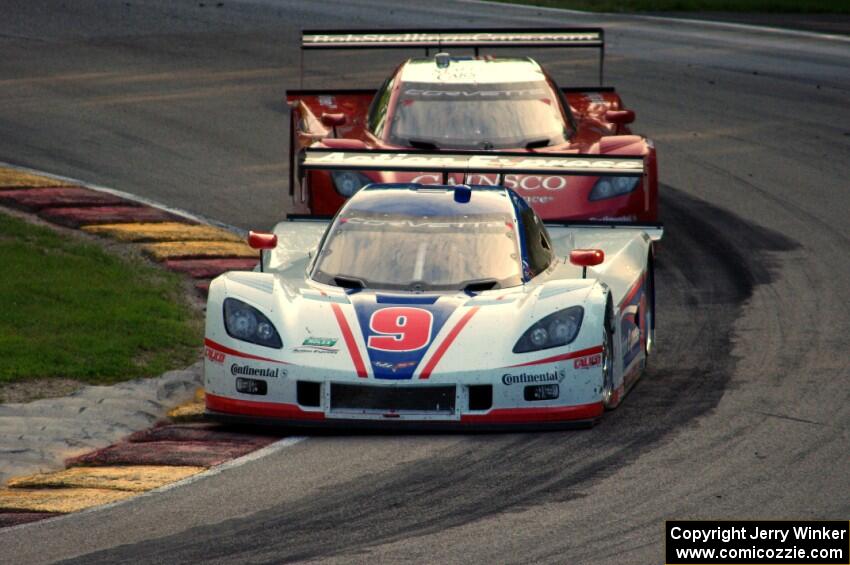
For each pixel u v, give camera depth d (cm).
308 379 2698
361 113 4853
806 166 5741
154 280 4053
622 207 4069
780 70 7931
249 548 2081
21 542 2128
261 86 7244
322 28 8856
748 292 4012
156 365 3253
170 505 2309
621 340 2975
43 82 7150
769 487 2352
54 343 3338
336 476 2459
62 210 4809
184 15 9225
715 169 5691
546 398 2703
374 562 2014
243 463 2562
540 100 4466
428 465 2514
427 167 3356
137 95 6931
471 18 9431
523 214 3216
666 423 2778
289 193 5128
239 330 2781
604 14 10081
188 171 5534
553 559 2025
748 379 3128
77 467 2583
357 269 3016
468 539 2114
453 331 2753
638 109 6831
